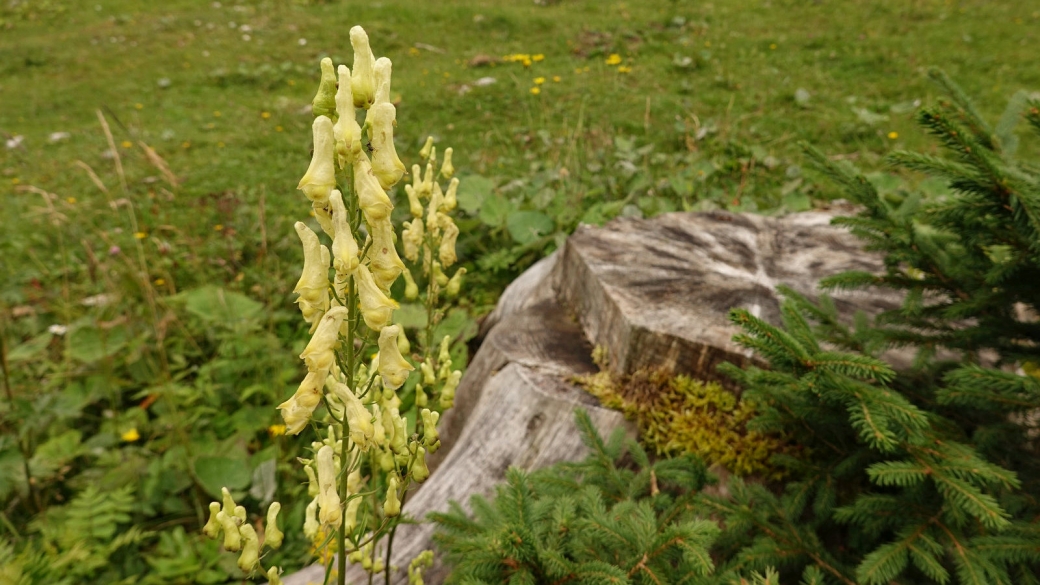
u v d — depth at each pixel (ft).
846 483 7.04
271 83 39.32
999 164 5.78
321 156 3.35
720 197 19.17
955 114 7.12
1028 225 5.61
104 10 55.42
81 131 32.99
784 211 17.70
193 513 10.25
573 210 17.49
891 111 27.91
